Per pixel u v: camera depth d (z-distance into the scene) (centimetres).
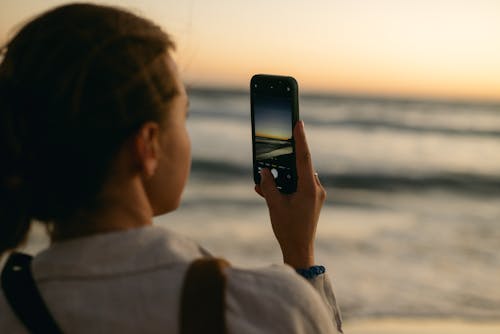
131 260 76
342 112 4753
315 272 102
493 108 6166
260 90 128
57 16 78
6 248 79
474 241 1378
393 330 702
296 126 106
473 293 922
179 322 71
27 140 75
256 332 71
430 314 792
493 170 2689
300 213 105
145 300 73
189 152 85
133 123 75
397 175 2402
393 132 3747
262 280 74
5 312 80
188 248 79
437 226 1558
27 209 78
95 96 73
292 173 110
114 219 79
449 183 2316
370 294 897
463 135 3809
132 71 75
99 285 75
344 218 1612
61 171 75
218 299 71
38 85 74
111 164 76
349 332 690
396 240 1352
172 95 80
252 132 131
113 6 82
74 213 78
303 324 73
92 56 74
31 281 79
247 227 1381
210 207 1616
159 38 79
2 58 79
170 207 86
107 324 73
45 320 76
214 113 3791
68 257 78
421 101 6519
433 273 1054
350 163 2638
